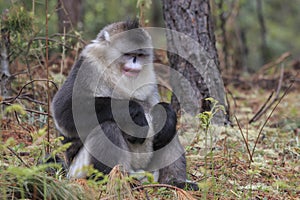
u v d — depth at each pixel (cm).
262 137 1149
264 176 926
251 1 2600
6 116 1149
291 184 879
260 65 2403
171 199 766
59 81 1234
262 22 2448
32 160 883
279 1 3145
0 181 648
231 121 1241
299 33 3059
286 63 1992
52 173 813
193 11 1182
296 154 1052
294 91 1784
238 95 1683
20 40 1223
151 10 2791
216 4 1856
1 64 1199
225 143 1022
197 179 897
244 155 1023
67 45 1350
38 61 1300
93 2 2358
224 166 912
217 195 790
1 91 1183
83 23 1941
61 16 1593
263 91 1770
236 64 2050
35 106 1205
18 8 1215
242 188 829
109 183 684
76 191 671
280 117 1418
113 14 2242
